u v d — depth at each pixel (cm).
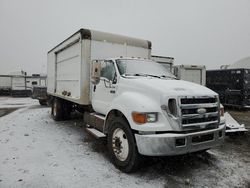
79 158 498
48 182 381
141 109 388
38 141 629
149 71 545
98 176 409
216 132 417
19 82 3183
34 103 2072
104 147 581
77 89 679
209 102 419
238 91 1536
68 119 975
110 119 493
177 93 386
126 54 696
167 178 408
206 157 521
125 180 396
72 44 727
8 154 513
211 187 378
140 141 384
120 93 485
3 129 788
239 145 624
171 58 1446
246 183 394
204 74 1620
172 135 372
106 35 658
